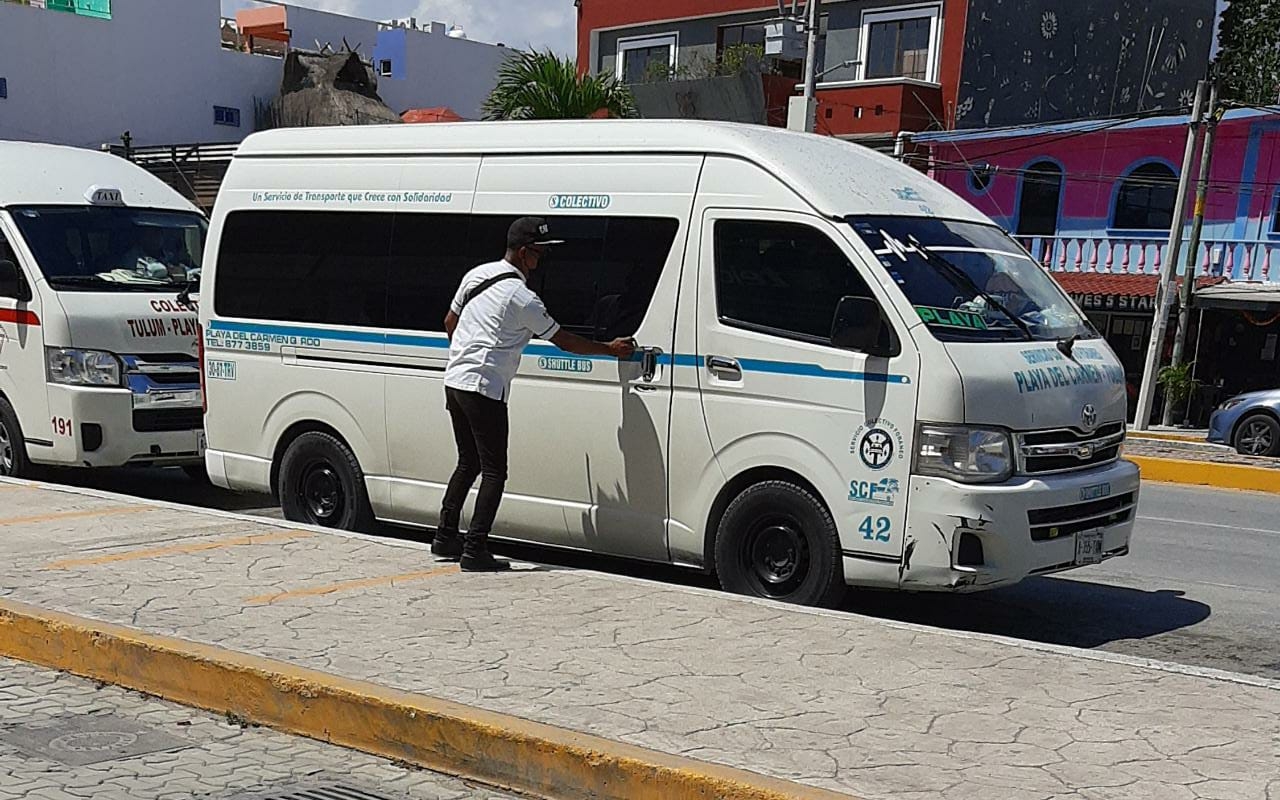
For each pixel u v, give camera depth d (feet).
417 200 27.09
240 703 17.93
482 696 16.88
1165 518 39.99
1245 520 40.24
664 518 23.97
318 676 17.54
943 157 90.27
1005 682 17.83
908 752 15.15
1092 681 17.97
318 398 28.40
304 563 24.27
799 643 19.44
